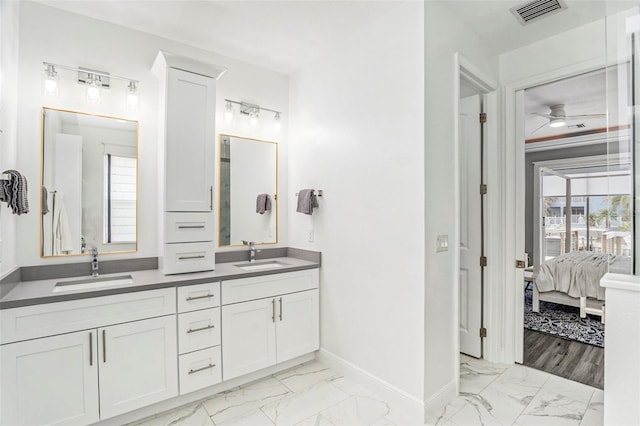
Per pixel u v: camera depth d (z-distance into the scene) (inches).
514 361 106.7
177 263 90.5
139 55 97.4
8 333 62.7
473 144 110.3
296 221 123.2
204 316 86.2
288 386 94.7
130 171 95.7
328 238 108.1
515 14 86.3
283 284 101.4
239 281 92.3
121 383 74.5
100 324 72.1
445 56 84.8
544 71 97.7
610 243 63.1
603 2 80.0
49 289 72.9
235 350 91.6
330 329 106.7
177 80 91.2
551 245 238.2
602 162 200.5
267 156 123.3
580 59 91.0
